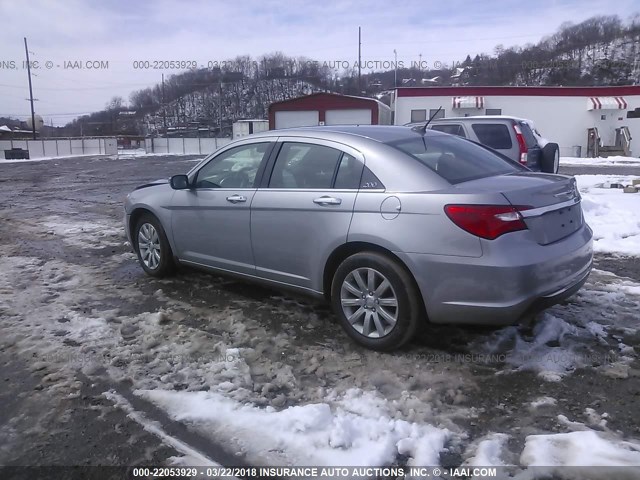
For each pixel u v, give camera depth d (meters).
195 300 4.91
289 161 4.32
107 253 6.93
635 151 30.59
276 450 2.69
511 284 3.25
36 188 16.72
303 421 2.88
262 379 3.41
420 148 4.03
